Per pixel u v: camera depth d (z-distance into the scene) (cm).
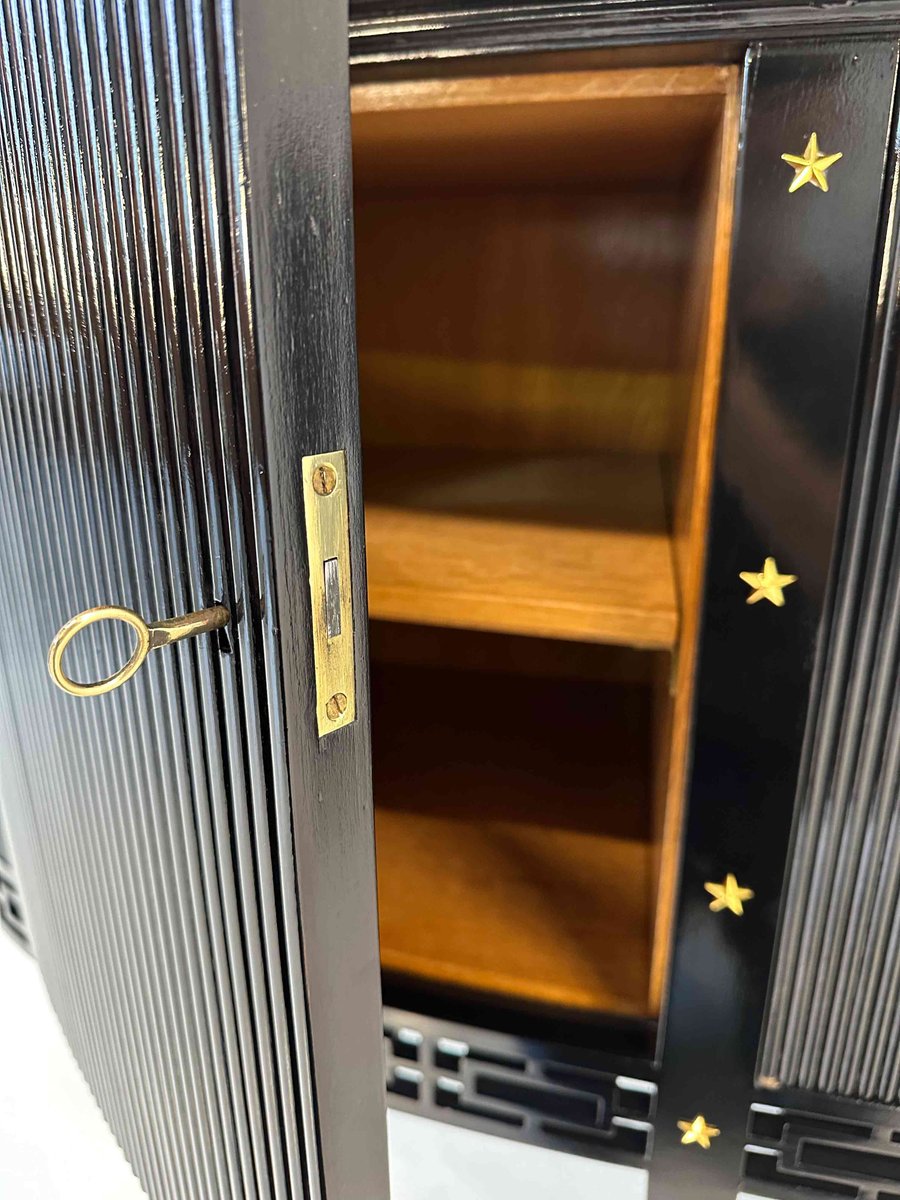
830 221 38
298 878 31
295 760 29
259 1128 41
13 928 79
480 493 72
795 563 43
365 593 31
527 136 49
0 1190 68
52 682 45
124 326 29
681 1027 54
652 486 73
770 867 49
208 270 25
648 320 78
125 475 32
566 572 54
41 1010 79
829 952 50
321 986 33
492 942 64
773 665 45
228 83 23
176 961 42
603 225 76
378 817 78
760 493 42
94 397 32
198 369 27
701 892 50
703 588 44
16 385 38
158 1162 57
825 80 36
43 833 56
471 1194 64
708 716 47
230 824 33
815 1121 55
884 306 38
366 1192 39
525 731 91
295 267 25
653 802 78
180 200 25
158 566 32
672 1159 58
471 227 79
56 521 39
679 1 36
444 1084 61
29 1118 72
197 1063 44
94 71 27
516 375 83
